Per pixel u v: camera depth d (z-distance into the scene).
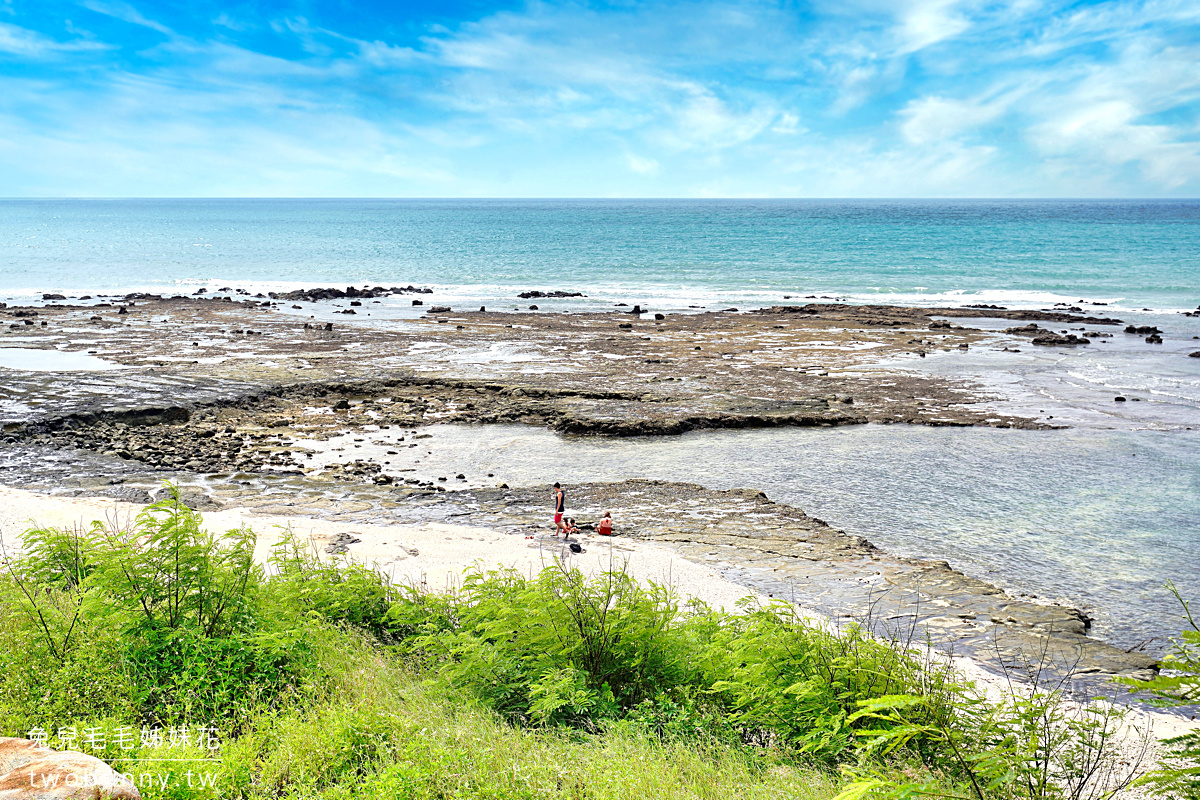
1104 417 30.52
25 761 4.97
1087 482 23.02
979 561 17.42
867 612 14.44
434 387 34.50
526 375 36.91
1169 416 30.58
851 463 24.94
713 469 24.31
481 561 14.70
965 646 13.20
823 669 9.01
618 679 9.68
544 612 9.73
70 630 8.35
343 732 6.98
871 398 33.50
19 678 7.53
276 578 12.16
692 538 18.34
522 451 26.09
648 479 23.11
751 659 9.26
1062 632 13.77
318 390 33.34
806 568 16.58
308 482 22.16
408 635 11.67
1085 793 7.54
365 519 19.22
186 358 38.94
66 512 17.80
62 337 44.22
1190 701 5.54
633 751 7.35
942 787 5.93
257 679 8.22
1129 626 14.34
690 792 6.57
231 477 22.30
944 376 37.69
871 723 8.09
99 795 4.79
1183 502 21.28
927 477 23.52
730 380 36.44
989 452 26.11
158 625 8.62
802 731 8.38
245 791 6.16
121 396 29.48
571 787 6.58
